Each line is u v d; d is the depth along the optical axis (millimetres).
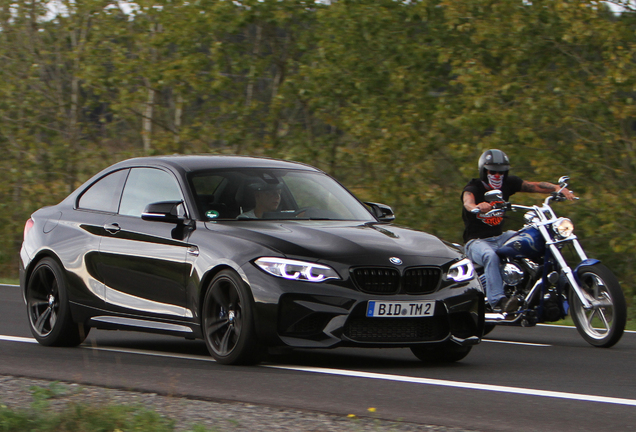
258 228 11922
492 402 9445
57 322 13945
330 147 32406
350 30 31297
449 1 29188
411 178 29797
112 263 13242
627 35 27141
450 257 11930
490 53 30062
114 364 11789
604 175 27812
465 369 11930
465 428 8211
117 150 36094
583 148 26875
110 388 9961
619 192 26656
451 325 11656
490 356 13469
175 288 12273
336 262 11125
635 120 27531
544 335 16891
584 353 13891
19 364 11875
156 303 12586
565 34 27562
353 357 13055
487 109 27812
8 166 35375
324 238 11609
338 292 10945
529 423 8445
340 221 12875
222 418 8430
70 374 10977
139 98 32844
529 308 14953
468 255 15469
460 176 30297
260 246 11383
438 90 32344
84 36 35969
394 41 31859
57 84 37219
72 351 13516
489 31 28469
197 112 33844
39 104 36562
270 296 10984
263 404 9133
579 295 14586
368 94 31812
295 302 10945
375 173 31141
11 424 7801
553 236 14953
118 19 35000
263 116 33469
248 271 11211
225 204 12633
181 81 32531
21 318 18188
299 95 31688
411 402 9359
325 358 12789
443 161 30906
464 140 28828
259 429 7965
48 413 8312
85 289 13602
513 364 12562
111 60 34250
